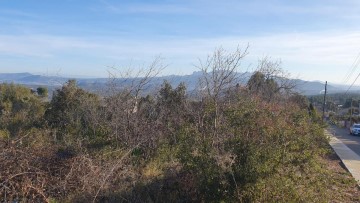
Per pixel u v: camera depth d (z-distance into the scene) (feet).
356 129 132.67
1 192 21.33
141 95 38.75
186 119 34.37
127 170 26.84
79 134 36.73
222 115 26.45
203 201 22.71
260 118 23.68
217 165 21.56
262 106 28.12
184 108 36.37
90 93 51.98
